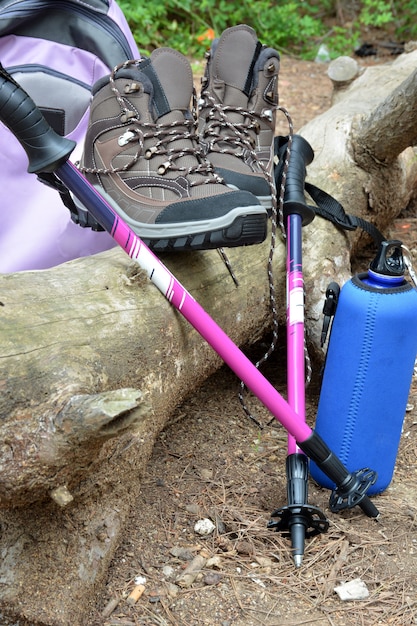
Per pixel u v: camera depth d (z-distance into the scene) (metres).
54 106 1.17
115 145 0.99
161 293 0.97
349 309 1.00
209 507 1.01
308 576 0.92
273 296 1.09
